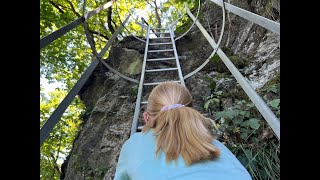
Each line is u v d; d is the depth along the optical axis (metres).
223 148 1.29
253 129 3.03
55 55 7.98
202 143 1.18
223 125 3.24
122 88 5.31
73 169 4.52
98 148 4.39
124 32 10.86
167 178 1.14
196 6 8.02
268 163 2.62
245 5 5.62
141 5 11.57
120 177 1.32
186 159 1.16
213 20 6.64
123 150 1.39
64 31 2.32
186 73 5.34
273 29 2.07
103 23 9.91
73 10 8.84
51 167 8.82
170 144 1.19
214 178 1.13
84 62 8.73
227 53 5.12
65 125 8.26
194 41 6.43
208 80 4.58
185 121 1.23
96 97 5.68
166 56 6.11
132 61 6.00
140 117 4.25
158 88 1.49
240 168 1.21
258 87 3.80
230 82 4.38
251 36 5.13
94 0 9.31
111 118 4.80
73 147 5.35
